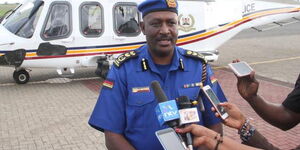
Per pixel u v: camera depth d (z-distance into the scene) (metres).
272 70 11.98
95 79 10.72
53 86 9.80
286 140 5.61
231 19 11.70
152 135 2.22
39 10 9.69
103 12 9.99
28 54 9.57
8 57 9.48
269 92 8.94
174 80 2.30
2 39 9.41
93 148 5.34
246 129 2.13
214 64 13.41
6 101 8.18
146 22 2.18
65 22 9.74
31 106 7.71
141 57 2.31
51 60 9.80
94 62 10.20
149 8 2.14
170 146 1.66
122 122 2.27
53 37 9.67
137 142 2.24
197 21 11.10
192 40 11.13
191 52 2.43
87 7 9.86
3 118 6.86
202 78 2.36
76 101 8.10
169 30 2.15
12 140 5.70
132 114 2.23
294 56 14.90
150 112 2.22
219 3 11.43
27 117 6.91
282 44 18.94
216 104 2.11
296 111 2.24
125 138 2.29
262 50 16.92
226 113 2.13
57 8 9.66
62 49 9.78
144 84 2.25
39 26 9.58
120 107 2.26
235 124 2.14
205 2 11.12
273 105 2.31
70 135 5.89
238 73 2.21
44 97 8.52
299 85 2.25
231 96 8.52
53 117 6.90
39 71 11.98
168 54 2.25
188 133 1.88
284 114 2.26
